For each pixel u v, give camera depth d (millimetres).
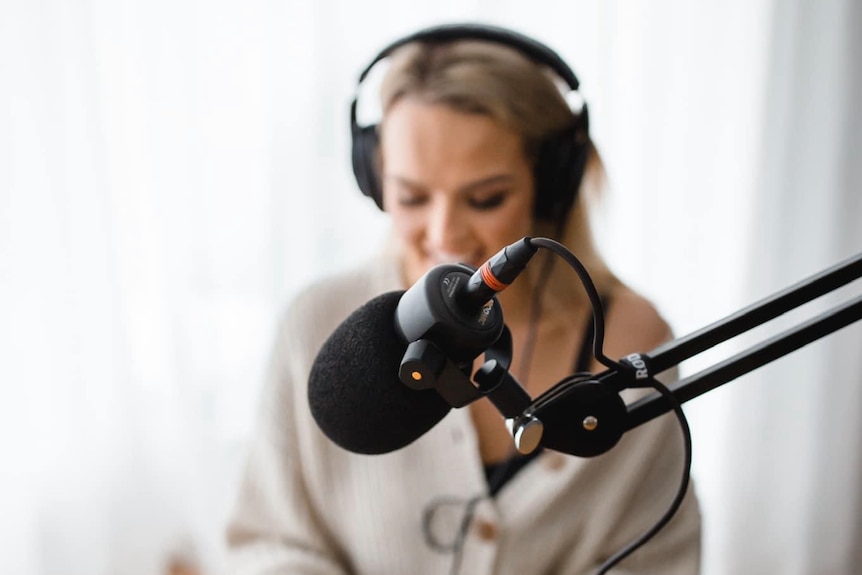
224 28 1611
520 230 1203
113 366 1688
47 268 1609
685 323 1873
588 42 1703
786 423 1983
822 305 1864
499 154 1157
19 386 1635
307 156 1673
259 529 1346
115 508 1773
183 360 1719
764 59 1775
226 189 1671
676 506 812
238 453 1815
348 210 1707
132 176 1634
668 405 792
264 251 1707
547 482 1229
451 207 1182
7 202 1559
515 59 1143
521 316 1281
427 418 791
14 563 1687
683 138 1798
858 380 1958
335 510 1305
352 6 1632
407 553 1265
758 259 1857
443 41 1174
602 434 787
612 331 1287
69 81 1560
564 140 1170
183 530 1821
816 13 1765
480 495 1225
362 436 802
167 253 1676
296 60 1641
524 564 1250
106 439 1734
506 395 777
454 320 739
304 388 1292
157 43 1591
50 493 1717
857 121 1805
